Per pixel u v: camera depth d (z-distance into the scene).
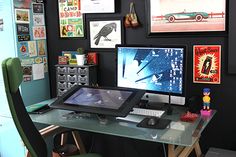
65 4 2.82
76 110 2.06
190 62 2.37
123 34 2.60
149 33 2.46
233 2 2.12
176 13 2.34
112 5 2.56
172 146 1.90
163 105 2.30
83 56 2.68
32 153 1.58
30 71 2.82
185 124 1.96
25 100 2.79
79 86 2.34
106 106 2.03
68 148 2.48
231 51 2.18
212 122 2.37
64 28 2.87
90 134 2.91
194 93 2.39
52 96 3.08
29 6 2.77
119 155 2.81
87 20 2.75
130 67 2.31
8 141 2.87
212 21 2.24
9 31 2.70
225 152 2.18
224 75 2.27
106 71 2.73
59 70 2.77
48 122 2.09
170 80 2.16
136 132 1.85
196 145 2.25
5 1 2.66
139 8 2.49
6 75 1.51
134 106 2.10
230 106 2.29
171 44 2.34
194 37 2.33
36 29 2.86
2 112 2.84
